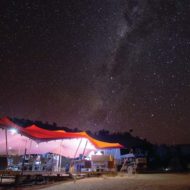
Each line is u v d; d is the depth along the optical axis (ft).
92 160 51.83
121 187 32.42
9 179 41.42
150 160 92.99
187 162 92.99
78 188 31.35
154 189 30.58
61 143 44.98
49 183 36.68
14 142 41.16
